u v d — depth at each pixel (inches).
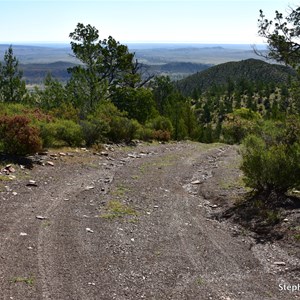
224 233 337.7
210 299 218.5
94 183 482.3
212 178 551.5
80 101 1074.7
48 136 637.9
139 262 264.1
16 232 293.3
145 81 1544.0
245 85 5757.9
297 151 411.8
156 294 221.9
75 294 214.2
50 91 1098.1
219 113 4613.7
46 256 257.9
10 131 541.0
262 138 543.5
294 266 266.1
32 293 210.8
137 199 432.5
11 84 1031.0
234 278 247.6
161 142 1040.2
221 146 1100.5
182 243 305.7
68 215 349.1
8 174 458.0
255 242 315.3
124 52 1365.7
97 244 288.4
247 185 429.4
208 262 271.4
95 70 1208.8
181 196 462.0
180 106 1787.6
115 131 895.7
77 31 1187.3
